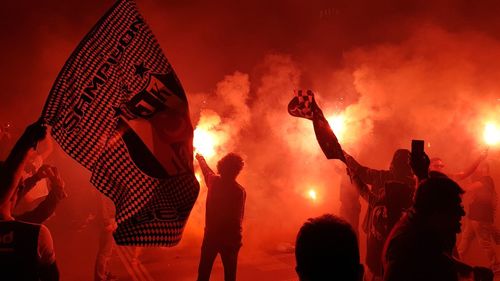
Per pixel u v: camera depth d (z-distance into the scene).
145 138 1.90
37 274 2.11
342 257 1.70
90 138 1.87
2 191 2.10
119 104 1.91
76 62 1.92
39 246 2.13
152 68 1.98
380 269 3.72
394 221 3.65
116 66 1.95
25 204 4.68
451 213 2.39
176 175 1.91
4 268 2.05
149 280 6.07
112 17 1.98
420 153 2.96
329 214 1.87
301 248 1.76
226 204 4.70
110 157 1.87
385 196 3.74
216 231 4.70
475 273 2.38
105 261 5.64
